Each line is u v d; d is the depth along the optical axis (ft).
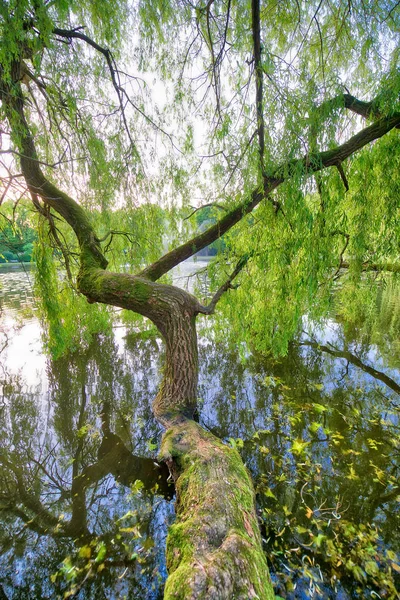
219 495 5.13
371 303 12.37
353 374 13.33
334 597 4.45
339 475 7.09
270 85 7.50
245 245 10.27
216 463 6.12
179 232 12.55
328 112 7.38
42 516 6.58
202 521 4.60
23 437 9.95
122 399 12.24
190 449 6.88
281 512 6.04
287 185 7.82
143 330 17.80
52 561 5.39
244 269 10.78
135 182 11.32
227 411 10.52
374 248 10.40
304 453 7.89
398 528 5.66
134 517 6.25
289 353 15.88
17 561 5.44
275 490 6.66
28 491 7.47
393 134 9.25
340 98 7.40
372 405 10.49
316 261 8.64
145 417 10.57
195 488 5.50
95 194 11.44
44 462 8.69
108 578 4.99
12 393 12.81
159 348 17.94
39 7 6.50
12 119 7.66
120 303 9.14
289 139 7.53
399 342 16.89
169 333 8.81
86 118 10.04
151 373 14.56
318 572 4.80
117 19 8.66
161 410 9.02
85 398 12.41
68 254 12.61
